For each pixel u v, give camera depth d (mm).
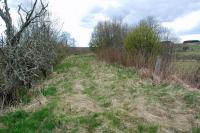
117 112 8258
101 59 25344
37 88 11891
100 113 8070
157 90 11305
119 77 14492
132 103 9242
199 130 7242
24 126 7582
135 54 19281
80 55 40875
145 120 7680
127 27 46156
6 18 9766
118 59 21406
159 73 13859
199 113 8594
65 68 20766
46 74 16469
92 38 48469
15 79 9578
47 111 8406
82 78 15133
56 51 21500
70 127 7273
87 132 7020
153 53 19422
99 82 13430
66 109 8539
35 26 14039
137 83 12609
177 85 11953
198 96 10195
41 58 12875
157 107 8891
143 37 21594
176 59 16109
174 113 8562
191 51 22828
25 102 9781
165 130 7105
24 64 10500
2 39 9648
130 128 7168
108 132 6902
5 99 9531
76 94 10852
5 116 8398
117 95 10547
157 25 33812
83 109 8453
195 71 13469
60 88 12273
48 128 7352
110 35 45656
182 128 7391
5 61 9477
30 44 10984
